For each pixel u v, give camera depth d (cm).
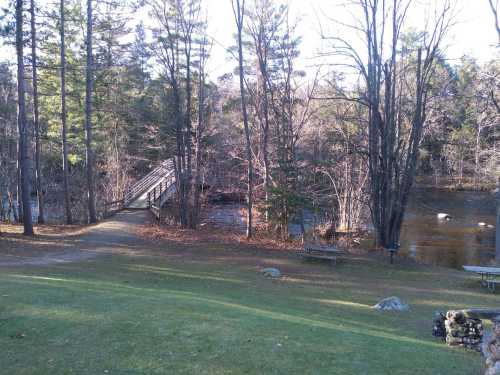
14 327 713
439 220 3375
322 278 1555
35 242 1919
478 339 854
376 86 2036
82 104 3216
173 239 2116
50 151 3425
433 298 1341
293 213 2283
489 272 1443
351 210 2731
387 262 1797
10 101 3162
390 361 661
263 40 2486
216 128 3059
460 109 3788
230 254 1867
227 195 3684
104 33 3378
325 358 646
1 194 3183
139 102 3325
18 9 1959
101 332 702
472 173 4678
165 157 3256
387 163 2064
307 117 2734
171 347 653
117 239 2061
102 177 4009
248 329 750
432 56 1969
